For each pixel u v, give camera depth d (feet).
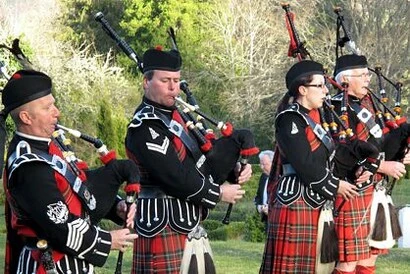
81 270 14.33
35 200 13.61
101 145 15.21
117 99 96.32
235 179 18.42
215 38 106.32
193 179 17.37
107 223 48.24
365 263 22.95
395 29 94.12
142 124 17.52
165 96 17.74
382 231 22.90
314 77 20.18
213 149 18.03
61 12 119.55
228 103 102.06
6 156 14.93
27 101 13.89
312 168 19.84
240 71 104.42
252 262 32.68
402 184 77.15
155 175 17.42
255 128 101.19
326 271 20.57
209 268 18.21
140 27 112.57
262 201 28.32
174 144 17.58
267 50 103.96
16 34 97.91
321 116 20.70
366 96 23.38
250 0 106.42
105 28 18.33
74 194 14.35
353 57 22.77
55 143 14.69
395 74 93.50
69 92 88.53
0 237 44.60
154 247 17.84
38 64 90.27
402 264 31.01
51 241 13.99
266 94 100.78
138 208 17.94
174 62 17.76
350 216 22.13
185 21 109.60
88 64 93.86
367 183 22.39
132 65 108.88
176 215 17.84
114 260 32.14
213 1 112.27
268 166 25.72
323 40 96.07
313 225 20.33
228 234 46.52
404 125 23.08
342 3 97.71
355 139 21.01
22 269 14.21
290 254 20.33
